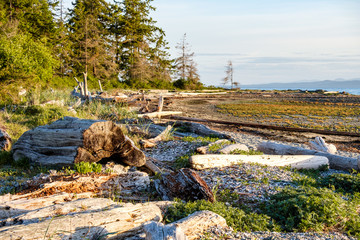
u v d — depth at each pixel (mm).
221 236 3887
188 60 79500
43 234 3102
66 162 7137
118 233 3516
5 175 6957
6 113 14828
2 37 23078
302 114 25969
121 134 7375
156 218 4098
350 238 4324
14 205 4270
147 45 65000
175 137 13219
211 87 77938
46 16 37844
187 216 4289
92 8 57250
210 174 7715
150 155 9953
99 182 5805
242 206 5672
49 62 26641
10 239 2947
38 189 5016
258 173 7734
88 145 7117
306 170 9344
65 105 20219
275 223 4906
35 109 16469
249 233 4191
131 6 63438
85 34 53062
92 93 32469
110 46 59500
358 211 5371
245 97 48906
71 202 4215
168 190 6109
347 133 15844
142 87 59188
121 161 7793
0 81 20344
